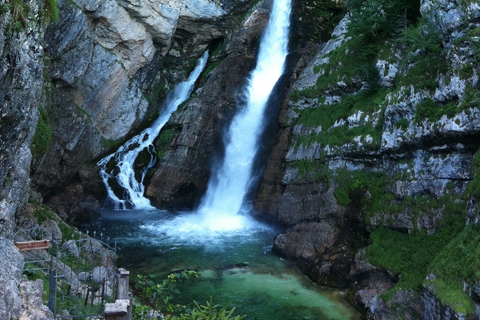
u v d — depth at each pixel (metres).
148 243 19.48
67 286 10.95
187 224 22.38
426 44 14.28
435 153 13.81
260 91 27.83
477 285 9.48
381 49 18.94
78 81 23.69
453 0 13.41
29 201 16.12
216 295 14.48
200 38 31.48
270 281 15.72
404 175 14.89
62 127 22.77
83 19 22.91
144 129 29.30
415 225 13.91
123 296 9.52
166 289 14.61
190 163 25.72
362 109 18.20
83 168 24.67
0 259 8.12
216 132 26.44
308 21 28.25
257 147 24.20
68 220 21.73
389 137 15.56
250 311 13.46
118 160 26.50
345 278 15.25
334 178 18.14
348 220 16.86
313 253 16.88
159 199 25.23
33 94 10.48
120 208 24.84
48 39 20.95
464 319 9.59
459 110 12.61
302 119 21.92
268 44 29.62
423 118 13.98
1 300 6.73
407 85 14.91
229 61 29.17
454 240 11.59
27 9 9.21
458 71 12.84
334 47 22.72
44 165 21.28
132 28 26.33
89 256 14.73
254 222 22.12
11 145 9.61
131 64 27.61
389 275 13.73
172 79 31.86
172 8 27.88
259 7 30.72
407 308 12.16
